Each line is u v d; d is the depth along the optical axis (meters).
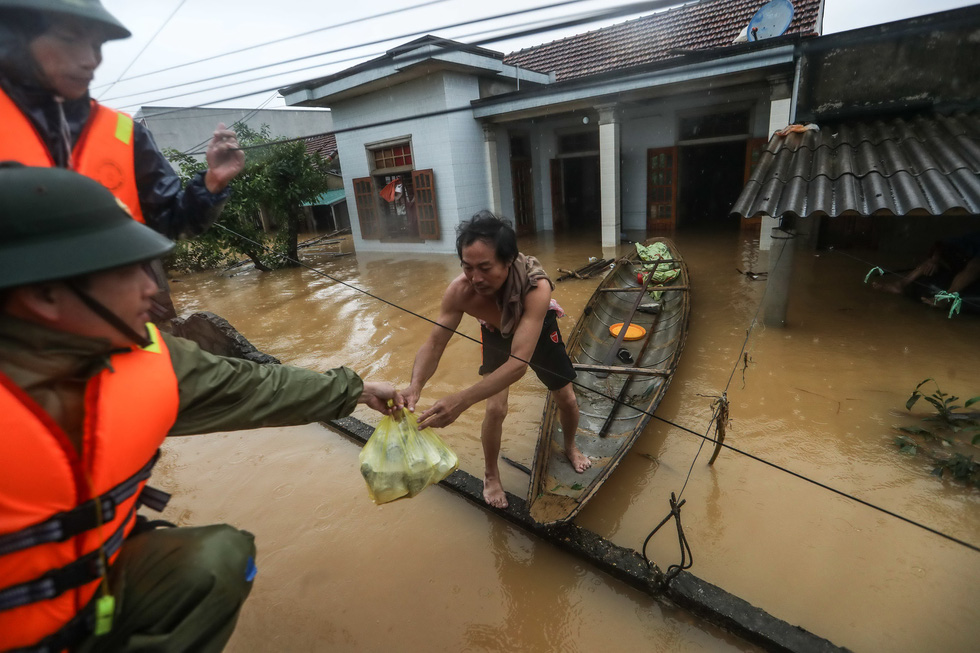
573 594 2.50
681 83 8.26
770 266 5.37
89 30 1.35
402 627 2.37
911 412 3.80
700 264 8.70
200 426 1.45
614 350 4.64
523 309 2.42
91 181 1.05
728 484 3.18
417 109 10.54
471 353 5.54
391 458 2.18
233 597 1.29
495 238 2.21
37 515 1.00
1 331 0.99
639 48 10.70
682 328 4.82
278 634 2.36
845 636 2.22
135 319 1.11
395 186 11.88
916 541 2.67
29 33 1.28
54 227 0.96
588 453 3.48
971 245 5.61
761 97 9.93
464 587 2.57
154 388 1.21
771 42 6.48
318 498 3.29
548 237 12.52
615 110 9.47
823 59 6.25
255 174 10.13
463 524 2.98
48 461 0.99
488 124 10.92
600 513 3.01
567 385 2.95
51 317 1.00
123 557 1.25
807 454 3.41
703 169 13.11
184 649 1.19
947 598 2.36
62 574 1.05
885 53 5.95
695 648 2.21
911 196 4.38
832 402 4.00
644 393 4.10
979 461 3.21
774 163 5.74
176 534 1.31
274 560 2.79
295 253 11.41
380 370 5.25
